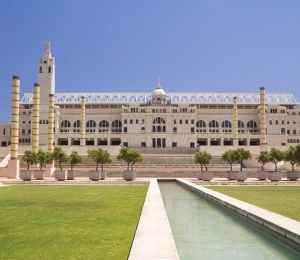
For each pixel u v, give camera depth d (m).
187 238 17.11
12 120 76.81
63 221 20.16
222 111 137.62
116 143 137.00
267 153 70.06
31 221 20.19
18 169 75.25
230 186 50.28
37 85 89.00
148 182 56.69
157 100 136.88
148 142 128.38
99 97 150.12
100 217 21.53
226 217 23.34
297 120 135.62
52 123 94.19
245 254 14.23
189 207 28.52
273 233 17.11
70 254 13.14
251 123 137.00
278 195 34.84
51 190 43.19
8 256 12.92
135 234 15.39
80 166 88.69
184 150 116.12
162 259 11.62
